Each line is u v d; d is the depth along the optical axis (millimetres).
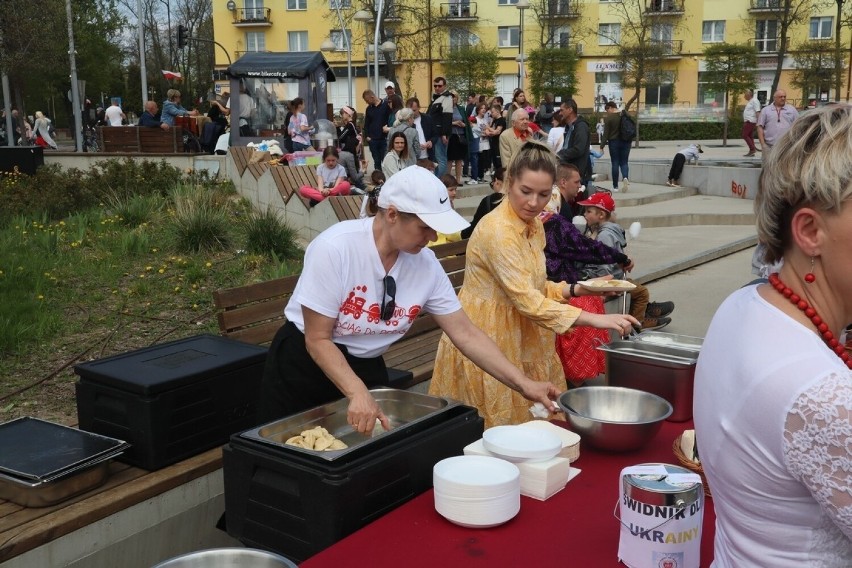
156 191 11953
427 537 1948
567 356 4672
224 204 11469
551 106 17391
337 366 2533
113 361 3340
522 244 3271
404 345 5129
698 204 14523
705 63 44375
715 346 1279
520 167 3191
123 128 16125
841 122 1171
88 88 40656
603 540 1913
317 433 2391
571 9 49188
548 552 1862
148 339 6012
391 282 2637
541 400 2723
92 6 37250
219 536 3336
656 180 17594
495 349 2820
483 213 6863
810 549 1167
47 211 10805
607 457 2445
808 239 1193
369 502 2174
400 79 49688
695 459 2242
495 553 1862
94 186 12062
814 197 1164
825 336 1187
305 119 15188
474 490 1954
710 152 28188
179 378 3143
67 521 2711
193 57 60062
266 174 11086
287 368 2844
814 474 1095
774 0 46844
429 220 2404
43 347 5742
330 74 18328
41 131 28484
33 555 2631
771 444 1139
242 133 16656
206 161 14672
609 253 4473
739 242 10156
